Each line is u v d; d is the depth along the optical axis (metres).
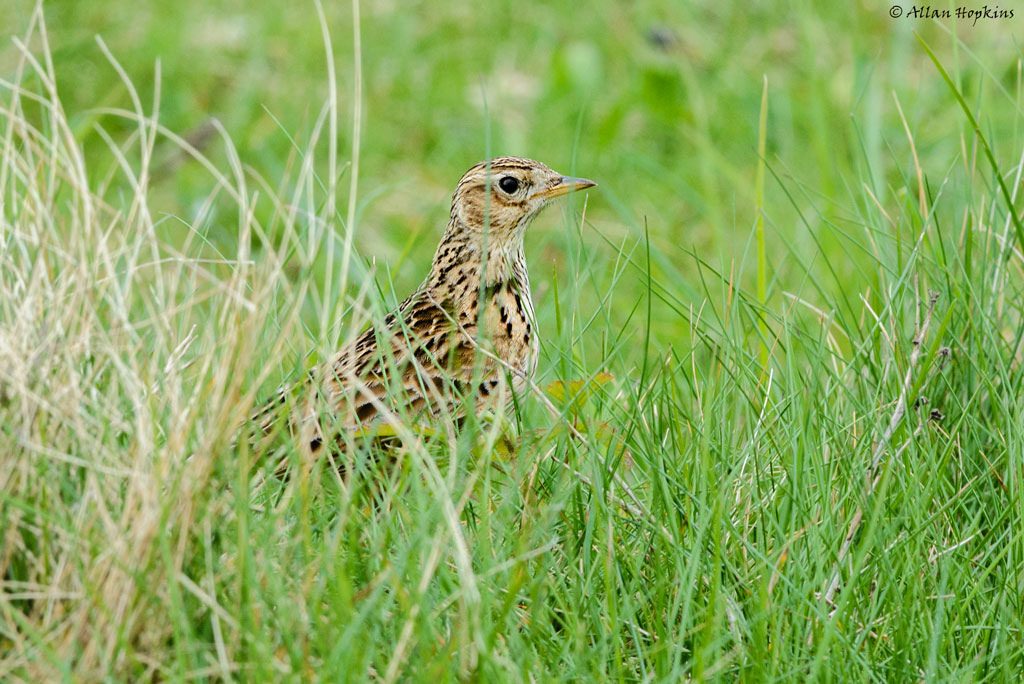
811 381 10.52
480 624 8.13
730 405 11.16
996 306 11.30
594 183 12.43
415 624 8.18
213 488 8.31
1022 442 9.94
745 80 21.69
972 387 10.78
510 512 9.09
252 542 8.33
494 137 20.52
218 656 7.94
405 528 8.87
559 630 9.08
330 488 9.35
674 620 8.78
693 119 20.67
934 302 10.62
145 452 8.37
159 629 7.98
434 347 11.23
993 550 9.73
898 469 9.82
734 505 9.71
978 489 10.14
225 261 9.69
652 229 18.44
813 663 8.44
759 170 13.81
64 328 8.98
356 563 8.59
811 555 9.27
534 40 23.20
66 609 8.14
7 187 11.44
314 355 10.88
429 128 20.78
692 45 22.88
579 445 10.06
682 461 9.89
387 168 20.05
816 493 9.64
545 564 8.85
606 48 22.97
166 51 21.42
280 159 19.80
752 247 17.52
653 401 10.58
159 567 7.98
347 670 7.75
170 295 9.42
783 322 10.84
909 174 15.16
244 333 8.64
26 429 8.44
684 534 9.32
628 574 9.20
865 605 9.11
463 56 22.62
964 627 9.02
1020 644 9.12
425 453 8.60
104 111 10.30
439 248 12.30
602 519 9.34
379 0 23.72
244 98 20.62
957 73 13.64
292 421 9.60
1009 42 21.45
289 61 22.16
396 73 21.86
